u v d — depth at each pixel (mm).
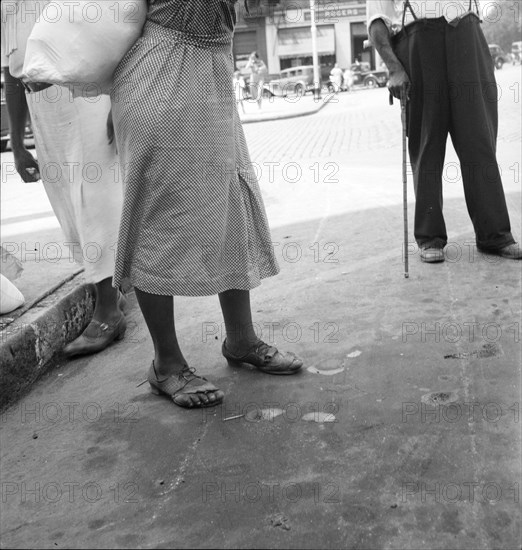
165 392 2654
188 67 2322
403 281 3686
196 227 2414
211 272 2486
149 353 3158
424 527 1836
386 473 2072
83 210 3131
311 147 10570
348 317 3279
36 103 3102
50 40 2322
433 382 2582
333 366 2799
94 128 3092
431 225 3959
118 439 2410
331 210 5609
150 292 2475
